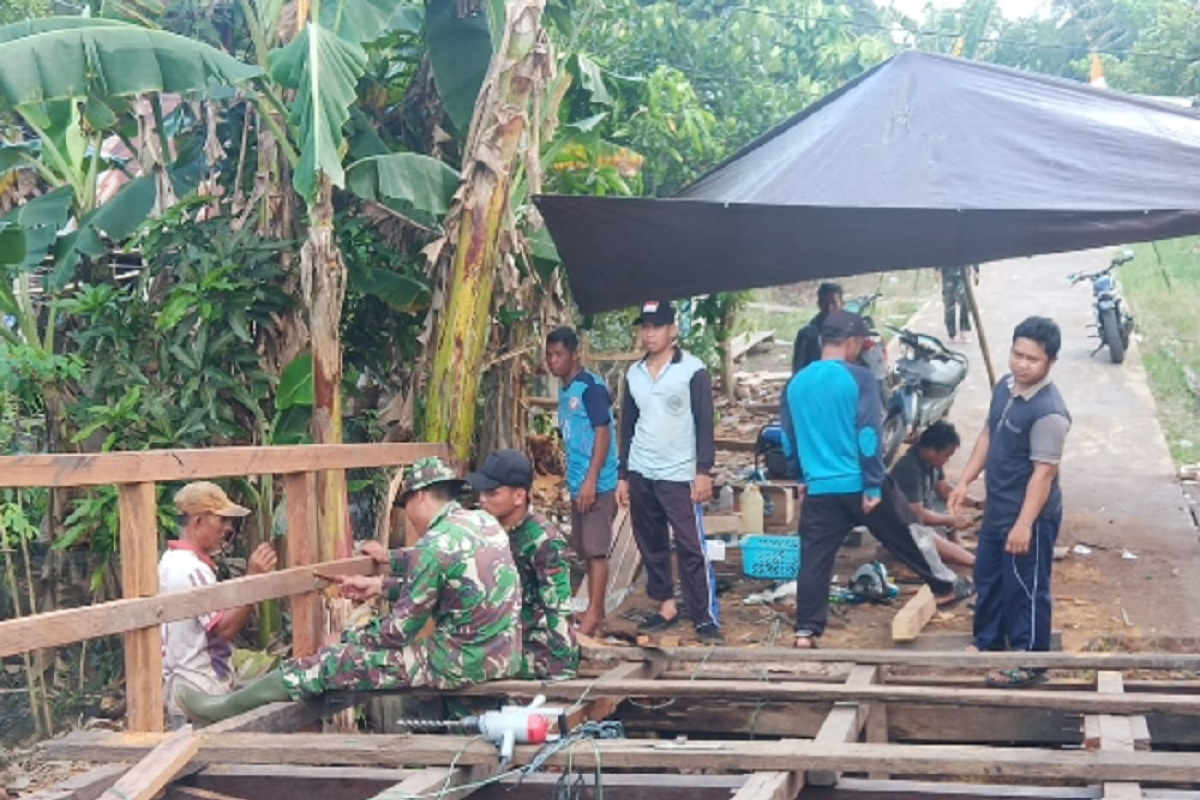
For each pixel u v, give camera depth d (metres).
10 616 8.37
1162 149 6.51
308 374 7.28
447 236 7.05
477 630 5.04
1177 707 4.51
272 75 6.57
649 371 6.68
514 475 5.45
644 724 5.83
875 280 22.30
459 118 7.91
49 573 7.99
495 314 7.40
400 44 8.59
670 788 4.20
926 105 7.17
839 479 6.32
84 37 6.28
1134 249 23.88
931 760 3.94
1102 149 6.60
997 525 5.91
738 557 8.52
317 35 6.48
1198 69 22.39
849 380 6.29
